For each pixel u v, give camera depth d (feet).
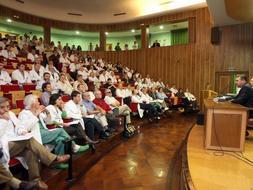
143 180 8.37
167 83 30.27
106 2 26.25
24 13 29.58
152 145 12.89
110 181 8.25
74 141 9.31
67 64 22.81
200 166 7.11
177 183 8.11
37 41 25.57
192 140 10.40
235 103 9.62
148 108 19.60
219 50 26.55
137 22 32.83
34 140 7.15
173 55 29.84
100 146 11.75
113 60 33.99
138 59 32.42
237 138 8.39
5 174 5.91
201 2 26.20
